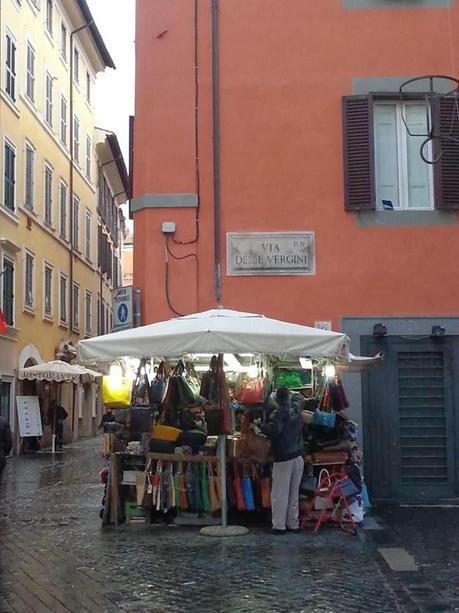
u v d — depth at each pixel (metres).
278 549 8.98
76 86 35.28
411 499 12.60
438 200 12.89
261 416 10.56
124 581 7.60
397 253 12.89
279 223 12.92
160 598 7.00
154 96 13.16
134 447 10.65
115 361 10.81
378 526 10.45
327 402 11.10
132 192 13.43
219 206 12.93
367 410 12.73
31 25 27.59
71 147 33.56
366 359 11.02
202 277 12.84
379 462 12.66
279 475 9.88
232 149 13.06
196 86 13.16
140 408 10.59
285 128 13.10
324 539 9.56
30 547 9.31
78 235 35.19
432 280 12.86
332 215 12.95
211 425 9.92
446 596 7.10
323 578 7.68
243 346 9.49
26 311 26.36
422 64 13.21
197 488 10.49
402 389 12.78
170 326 10.04
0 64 23.59
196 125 13.08
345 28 13.27
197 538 9.64
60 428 27.59
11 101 24.72
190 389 10.95
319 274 12.84
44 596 7.14
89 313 37.59
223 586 7.38
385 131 13.31
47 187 29.83
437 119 13.00
